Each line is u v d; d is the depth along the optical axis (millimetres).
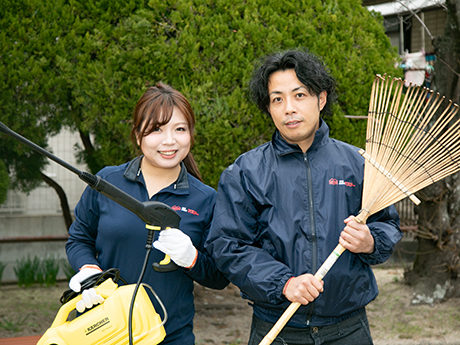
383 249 1901
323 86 1986
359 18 4543
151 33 4016
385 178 1980
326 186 1971
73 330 1721
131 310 1702
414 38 9836
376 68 4414
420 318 4773
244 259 1905
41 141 4770
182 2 4043
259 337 2035
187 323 2047
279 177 1989
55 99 4375
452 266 5082
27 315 5023
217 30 4043
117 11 4082
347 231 1836
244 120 4020
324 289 1896
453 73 4602
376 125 2070
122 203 1752
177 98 1986
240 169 2027
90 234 2146
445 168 2031
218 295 5699
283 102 1966
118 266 1995
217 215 2002
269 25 4172
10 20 4113
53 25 4164
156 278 1984
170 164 1980
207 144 4004
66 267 6191
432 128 2033
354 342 1973
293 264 1918
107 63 4000
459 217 5074
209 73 4082
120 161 4359
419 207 5199
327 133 2074
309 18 4297
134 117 2018
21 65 4176
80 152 5812
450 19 4598
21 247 7102
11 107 4332
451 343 4195
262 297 1868
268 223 1948
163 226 1863
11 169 5457
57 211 8102
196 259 1941
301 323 1945
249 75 3992
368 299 1979
